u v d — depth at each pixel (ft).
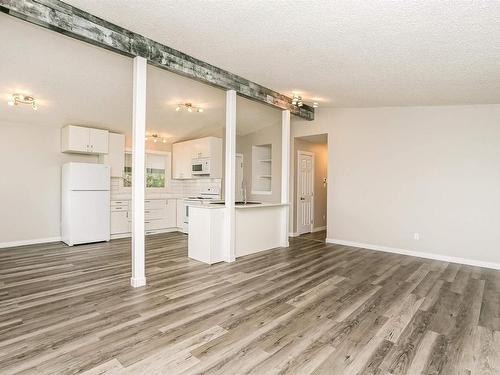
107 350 6.59
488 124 14.20
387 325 7.98
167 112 18.44
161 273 12.30
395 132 16.87
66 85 13.47
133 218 10.62
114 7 8.36
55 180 18.99
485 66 10.00
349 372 5.98
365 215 17.94
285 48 10.33
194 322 7.97
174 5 8.07
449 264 14.40
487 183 14.20
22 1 7.62
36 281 11.10
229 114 14.06
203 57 11.74
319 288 10.70
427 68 10.66
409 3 6.99
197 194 24.56
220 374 5.86
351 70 11.72
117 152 20.34
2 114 16.38
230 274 12.25
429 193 15.76
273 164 22.45
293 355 6.54
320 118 19.98
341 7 7.48
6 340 6.95
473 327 7.93
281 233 18.02
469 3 6.73
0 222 17.08
